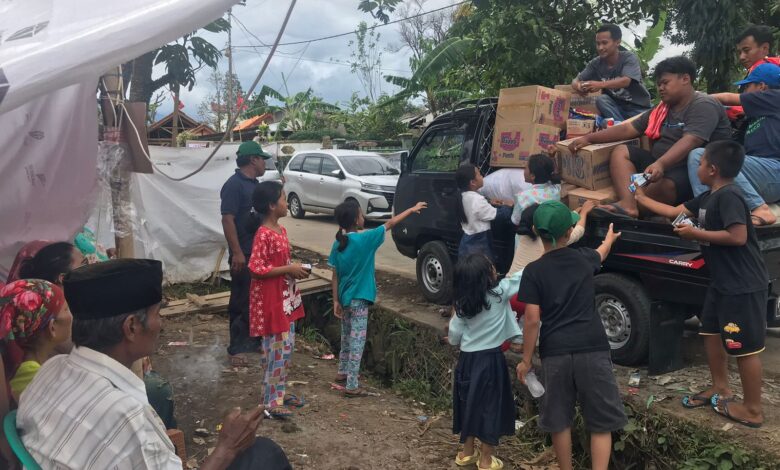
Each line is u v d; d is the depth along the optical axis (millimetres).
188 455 3598
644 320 4184
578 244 4531
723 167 3225
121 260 1631
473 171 5195
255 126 34469
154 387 2814
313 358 5703
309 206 13430
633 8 7652
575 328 3158
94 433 1461
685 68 3914
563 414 3217
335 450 3818
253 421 1944
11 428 1595
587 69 5637
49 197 2785
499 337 3594
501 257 5551
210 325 6090
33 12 1712
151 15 1646
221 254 7539
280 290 3967
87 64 1551
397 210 6859
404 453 3871
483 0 4727
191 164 7223
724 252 3246
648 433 3674
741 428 3373
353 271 4531
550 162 4594
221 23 4590
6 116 2531
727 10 7109
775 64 4027
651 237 4035
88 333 1570
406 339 5820
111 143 3004
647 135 4262
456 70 10375
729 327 3268
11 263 2848
